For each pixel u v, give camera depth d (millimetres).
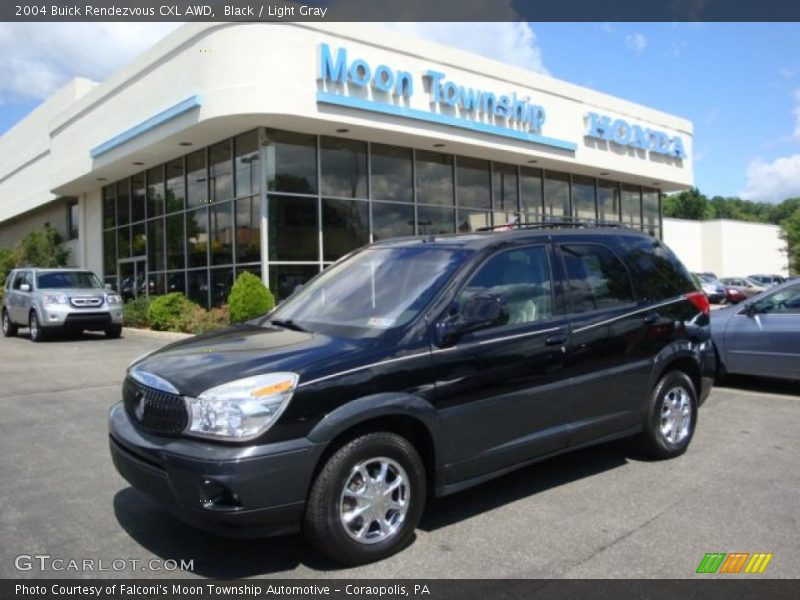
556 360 4617
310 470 3469
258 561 3742
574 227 5496
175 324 16156
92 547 3936
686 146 26406
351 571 3609
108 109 19609
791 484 4949
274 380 3484
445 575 3553
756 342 8367
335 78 14828
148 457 3568
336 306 4633
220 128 15578
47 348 14062
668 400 5609
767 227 48469
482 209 20109
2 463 5637
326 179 16422
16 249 27344
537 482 5051
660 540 3969
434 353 3998
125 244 22156
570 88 20844
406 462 3826
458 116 17266
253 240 15766
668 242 42406
